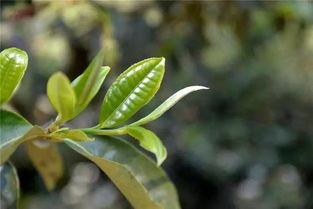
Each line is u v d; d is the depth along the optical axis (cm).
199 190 223
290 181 240
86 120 178
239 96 233
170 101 36
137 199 40
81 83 33
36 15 106
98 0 110
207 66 215
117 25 108
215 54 224
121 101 37
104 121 37
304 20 109
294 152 234
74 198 243
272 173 238
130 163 44
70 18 112
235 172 224
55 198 236
